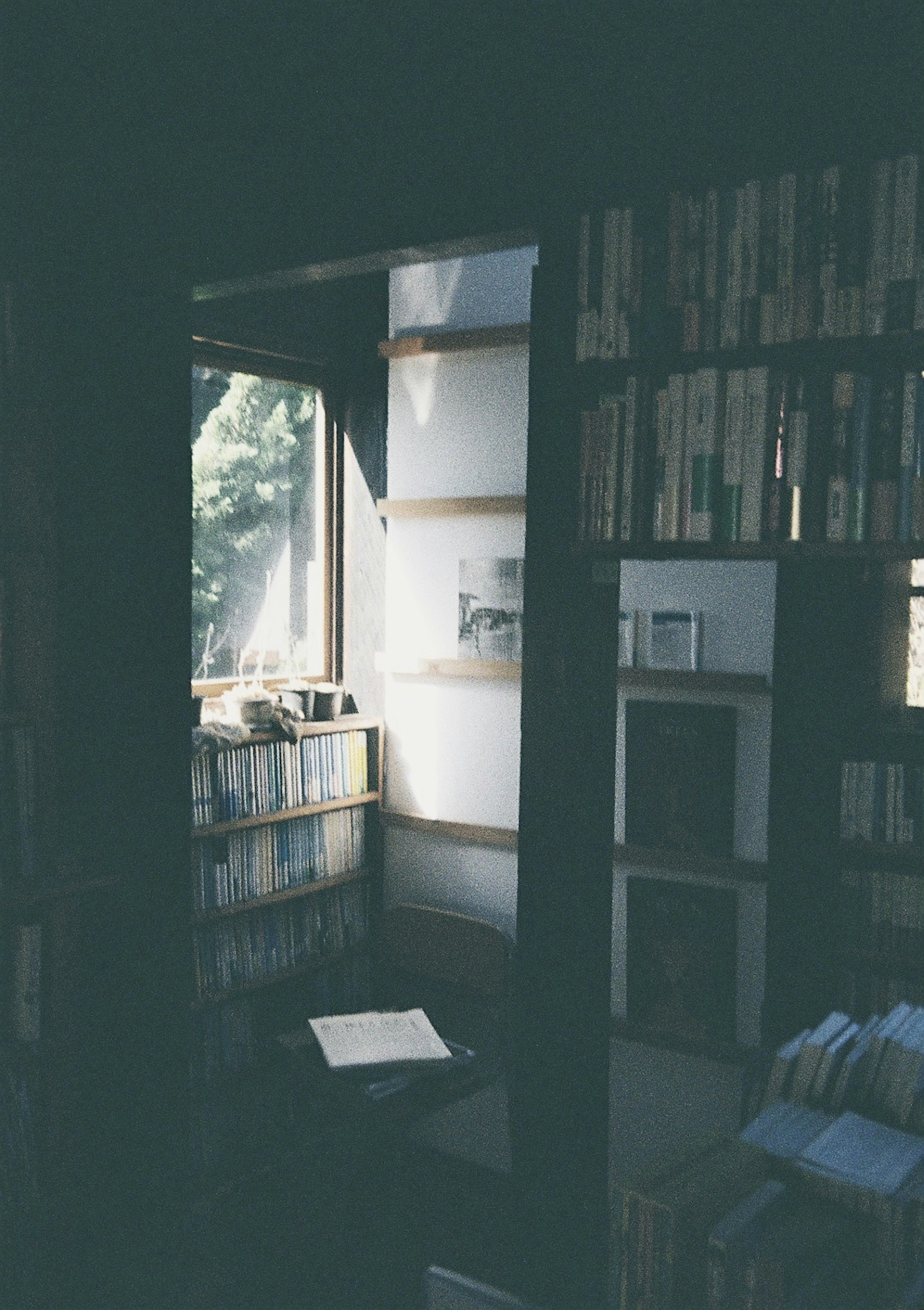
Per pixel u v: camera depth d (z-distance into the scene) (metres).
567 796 2.16
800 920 3.31
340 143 2.31
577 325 2.07
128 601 2.77
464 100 2.16
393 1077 3.22
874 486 1.84
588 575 2.12
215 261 2.52
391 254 2.30
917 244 1.74
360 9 2.25
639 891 3.72
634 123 2.01
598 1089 2.20
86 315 2.71
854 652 3.25
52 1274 2.76
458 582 4.13
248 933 3.85
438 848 4.22
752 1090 2.78
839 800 3.26
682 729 3.64
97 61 2.60
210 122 2.48
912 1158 1.82
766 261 1.87
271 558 4.25
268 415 4.17
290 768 3.96
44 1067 2.79
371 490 4.36
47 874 2.76
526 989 2.22
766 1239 1.66
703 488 1.96
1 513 2.74
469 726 4.13
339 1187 3.82
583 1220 2.19
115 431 2.73
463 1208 3.70
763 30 1.88
